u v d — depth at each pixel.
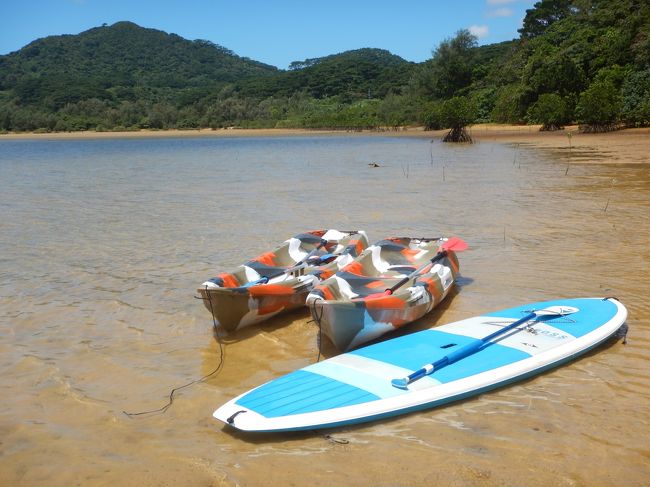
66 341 6.57
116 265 9.56
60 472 4.18
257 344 6.49
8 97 111.06
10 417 4.97
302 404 4.69
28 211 15.05
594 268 8.57
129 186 20.27
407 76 100.81
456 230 11.52
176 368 5.89
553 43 58.91
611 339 6.14
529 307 6.68
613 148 28.28
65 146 57.38
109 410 5.06
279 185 19.53
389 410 4.66
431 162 26.30
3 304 7.76
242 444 4.48
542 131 45.78
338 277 6.79
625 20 47.09
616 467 4.02
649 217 11.84
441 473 3.99
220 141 61.00
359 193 17.02
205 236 11.59
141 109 100.00
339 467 4.11
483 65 69.81
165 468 4.19
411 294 6.59
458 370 5.18
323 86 106.81
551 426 4.54
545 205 13.73
